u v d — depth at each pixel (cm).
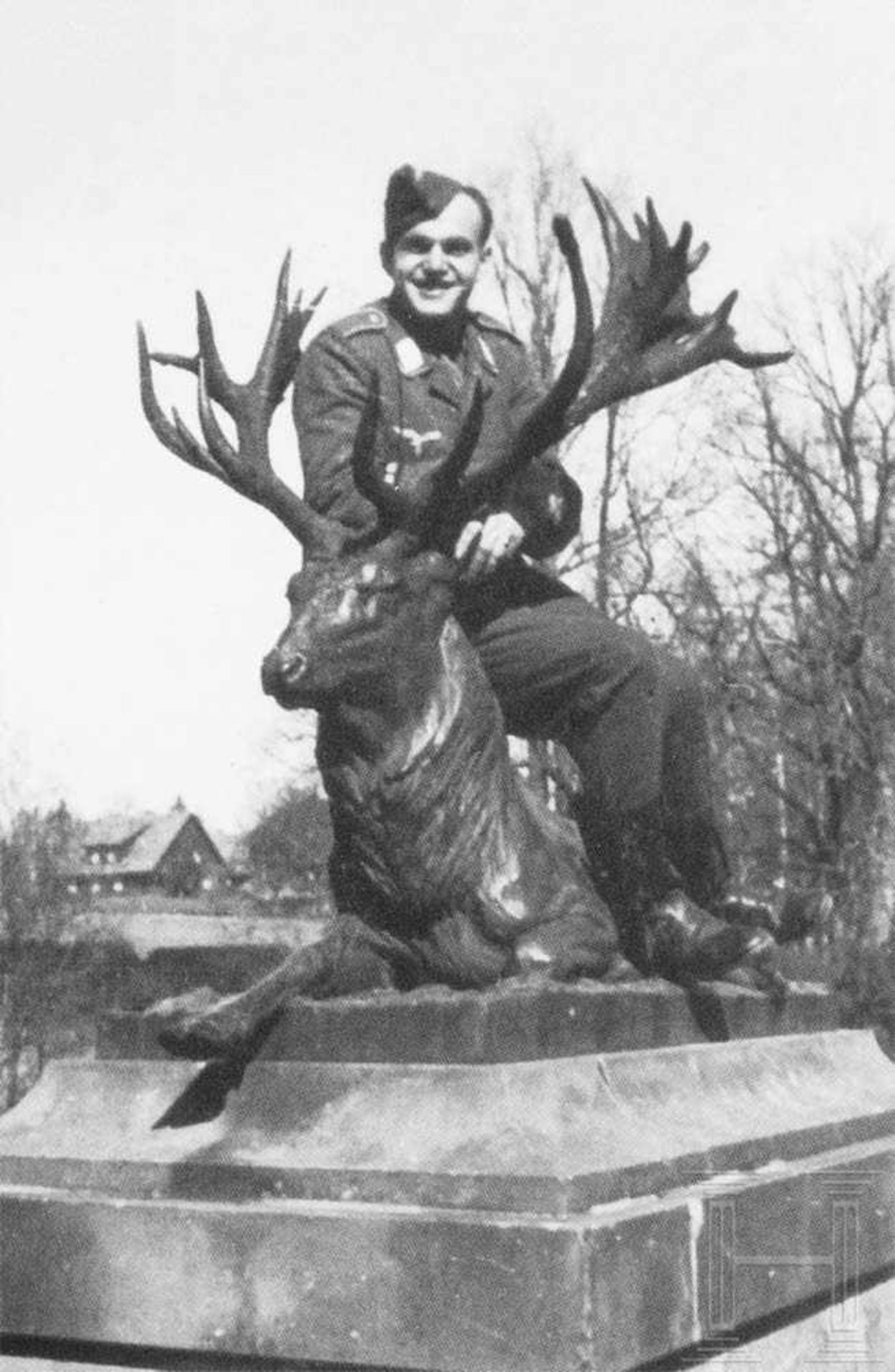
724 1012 493
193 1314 392
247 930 2361
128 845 3378
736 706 2327
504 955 439
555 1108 402
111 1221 401
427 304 498
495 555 457
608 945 468
